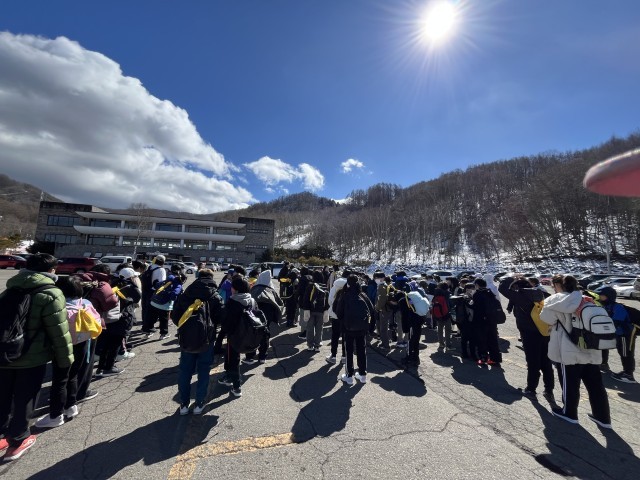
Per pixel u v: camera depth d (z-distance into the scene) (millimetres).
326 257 61344
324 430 3232
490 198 89125
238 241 56219
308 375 4816
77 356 3494
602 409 3461
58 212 50844
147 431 3143
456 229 74000
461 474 2605
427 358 5973
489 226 69125
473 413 3713
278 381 4539
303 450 2883
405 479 2527
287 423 3359
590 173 1131
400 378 4820
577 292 3596
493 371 5238
